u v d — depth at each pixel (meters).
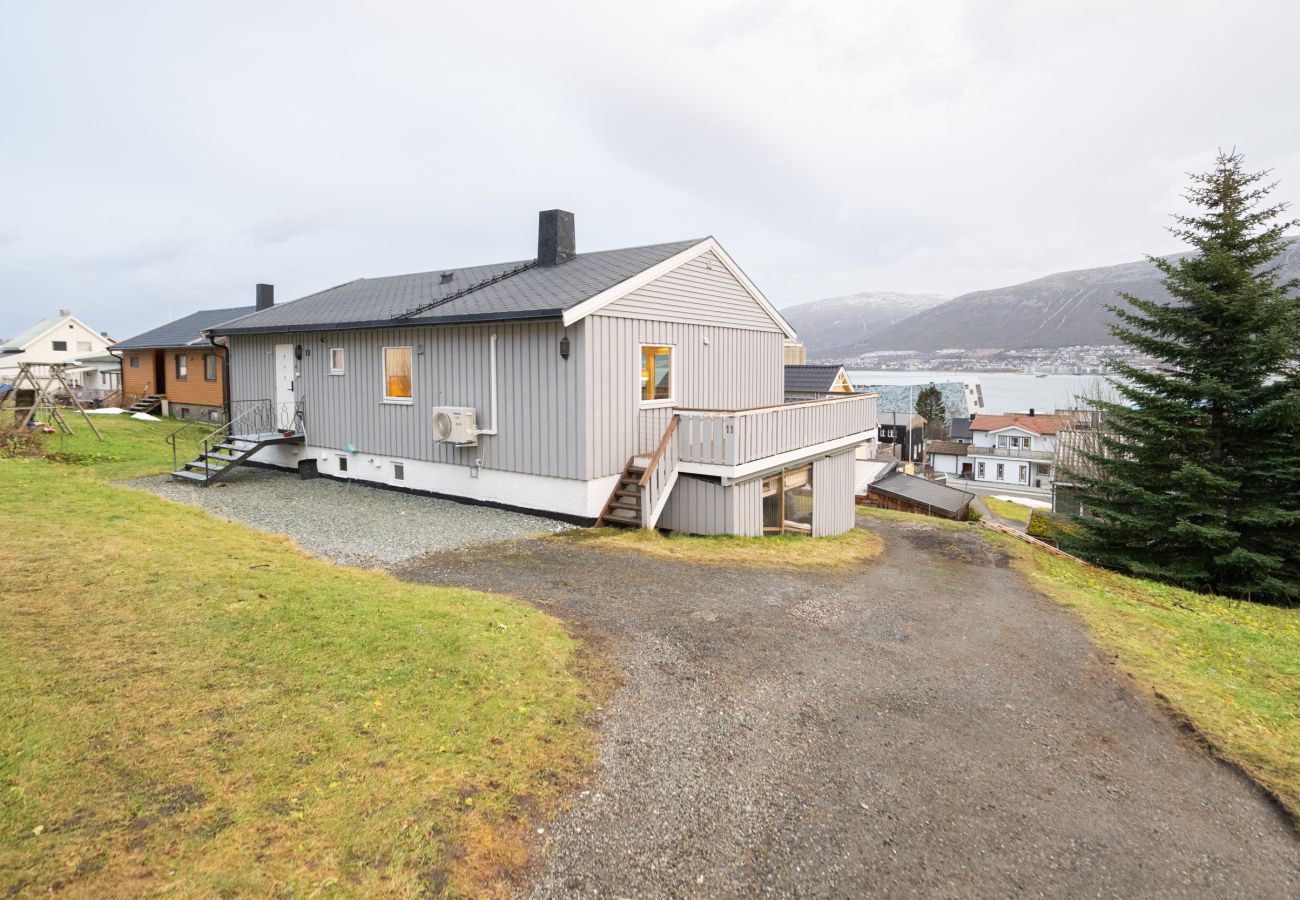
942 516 27.36
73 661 4.81
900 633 7.68
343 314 15.77
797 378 31.81
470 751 4.40
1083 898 3.74
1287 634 10.05
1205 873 4.03
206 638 5.41
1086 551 16.20
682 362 14.20
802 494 15.02
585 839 3.85
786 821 4.19
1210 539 14.05
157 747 3.99
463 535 11.04
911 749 5.16
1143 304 15.92
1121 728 5.76
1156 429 15.39
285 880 3.19
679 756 4.76
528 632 6.34
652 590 8.45
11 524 8.02
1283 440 14.41
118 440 18.95
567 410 12.02
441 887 3.31
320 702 4.70
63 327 52.78
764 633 7.25
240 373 18.73
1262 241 15.09
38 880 2.96
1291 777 5.09
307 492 14.52
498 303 12.72
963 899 3.66
